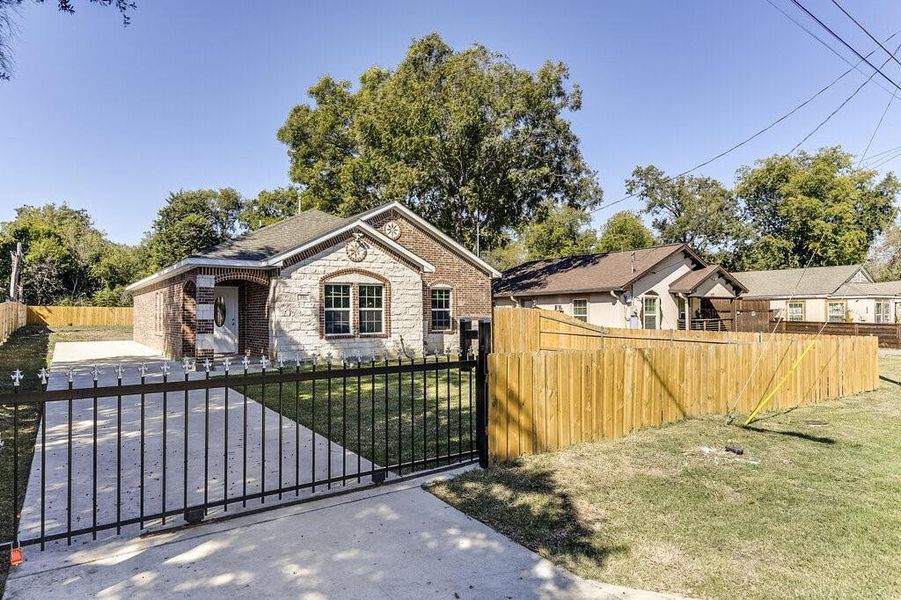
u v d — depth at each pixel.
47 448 6.08
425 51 24.17
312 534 3.89
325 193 30.00
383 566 3.41
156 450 6.04
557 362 6.04
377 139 24.23
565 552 3.61
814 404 9.27
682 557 3.54
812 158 42.22
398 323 17.09
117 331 32.09
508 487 4.82
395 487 4.84
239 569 3.37
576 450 6.00
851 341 10.34
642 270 21.34
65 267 40.75
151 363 15.38
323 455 5.91
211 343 14.18
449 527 4.01
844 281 29.98
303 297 15.41
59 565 3.39
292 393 9.78
